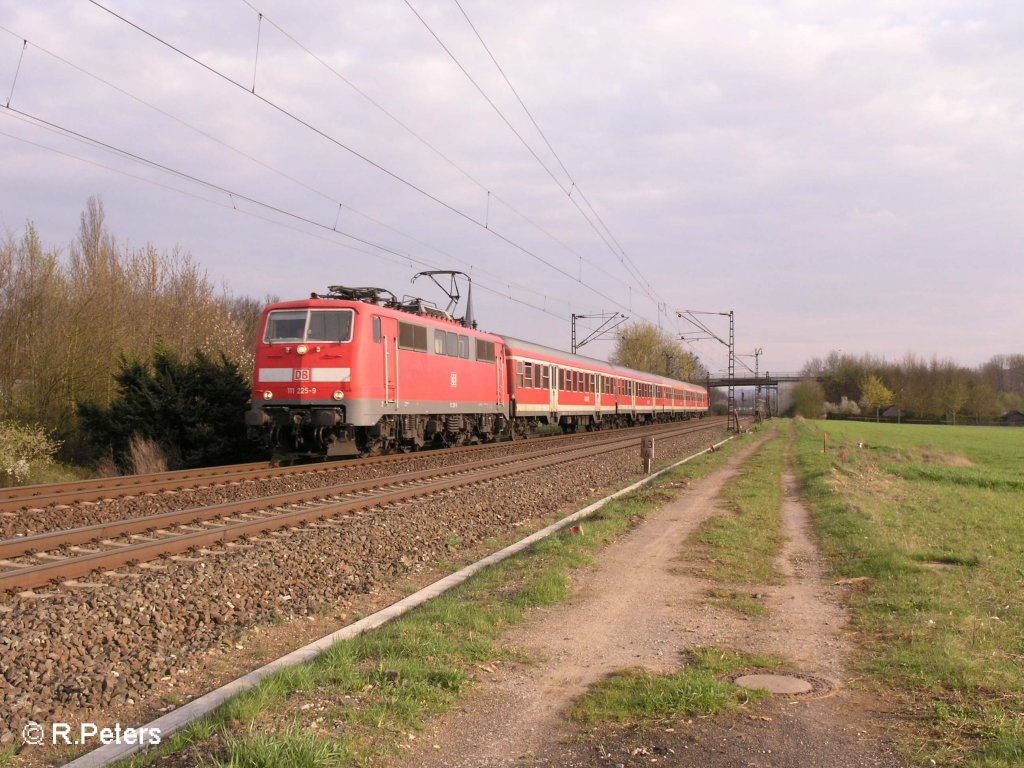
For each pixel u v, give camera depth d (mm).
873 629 7297
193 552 10383
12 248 24500
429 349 24578
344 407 20422
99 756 4727
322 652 6516
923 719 5121
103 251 29906
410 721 5062
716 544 11625
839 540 11945
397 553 11352
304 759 4324
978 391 109375
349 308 20703
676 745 4781
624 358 91688
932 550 11023
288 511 13781
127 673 6305
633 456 29328
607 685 5816
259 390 20828
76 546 10578
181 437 22766
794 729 5008
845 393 127062
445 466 21594
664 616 7863
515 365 33781
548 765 4531
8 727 5258
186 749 4641
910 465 29266
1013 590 8727
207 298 32469
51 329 24703
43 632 6949
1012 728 4840
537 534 13141
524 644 6898
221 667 6633
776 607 8234
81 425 23000
